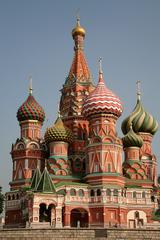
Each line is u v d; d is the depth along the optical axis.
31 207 78.25
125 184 95.06
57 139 96.81
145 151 111.44
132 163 100.19
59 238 49.78
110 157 90.56
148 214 90.69
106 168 89.50
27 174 98.38
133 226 88.50
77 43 115.81
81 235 50.09
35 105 105.12
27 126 103.75
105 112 93.94
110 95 95.38
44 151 101.88
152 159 111.12
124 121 114.38
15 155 101.38
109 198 86.25
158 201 107.25
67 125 105.81
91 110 94.62
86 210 86.50
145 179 99.31
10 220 94.31
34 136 103.44
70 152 101.75
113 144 91.62
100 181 88.06
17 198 94.94
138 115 112.81
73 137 101.94
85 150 96.38
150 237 50.38
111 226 83.62
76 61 113.31
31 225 72.44
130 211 89.75
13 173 100.50
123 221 86.94
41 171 99.56
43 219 79.56
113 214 85.50
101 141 91.19
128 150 102.44
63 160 95.56
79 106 106.69
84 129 105.12
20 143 101.56
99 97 94.56
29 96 106.94
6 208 96.25
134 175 99.00
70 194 86.12
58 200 80.56
